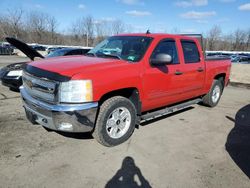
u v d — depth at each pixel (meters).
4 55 33.12
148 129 5.20
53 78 3.68
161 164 3.81
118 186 3.24
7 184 3.18
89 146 4.26
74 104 3.66
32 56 6.89
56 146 4.21
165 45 5.02
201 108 7.05
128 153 4.09
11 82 7.50
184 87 5.53
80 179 3.34
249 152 4.34
